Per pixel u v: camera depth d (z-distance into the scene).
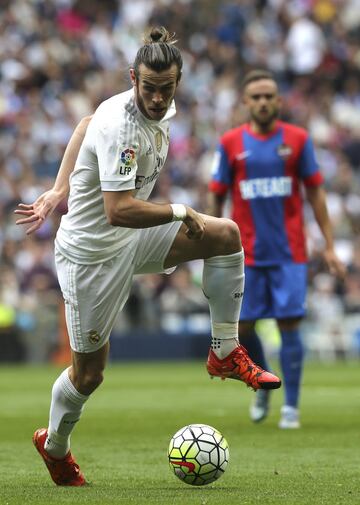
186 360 72.44
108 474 22.00
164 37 19.25
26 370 65.38
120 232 19.88
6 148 80.62
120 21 93.88
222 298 20.45
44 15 91.31
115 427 32.31
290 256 32.81
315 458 24.38
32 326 71.62
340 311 74.69
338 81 97.75
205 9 97.31
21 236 73.06
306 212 78.38
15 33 88.62
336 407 39.06
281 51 97.69
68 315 20.36
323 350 74.19
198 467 19.39
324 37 99.12
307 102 94.69
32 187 77.69
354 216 83.38
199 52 94.12
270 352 71.06
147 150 19.56
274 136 33.12
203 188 80.31
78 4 92.88
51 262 72.12
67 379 20.33
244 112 87.25
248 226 33.06
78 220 19.91
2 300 71.19
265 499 17.94
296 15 99.50
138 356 71.69
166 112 19.19
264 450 26.00
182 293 72.50
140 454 25.50
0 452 26.14
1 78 86.44
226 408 39.22
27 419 35.31
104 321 20.25
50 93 85.75
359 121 95.25
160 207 19.23
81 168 19.69
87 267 19.95
